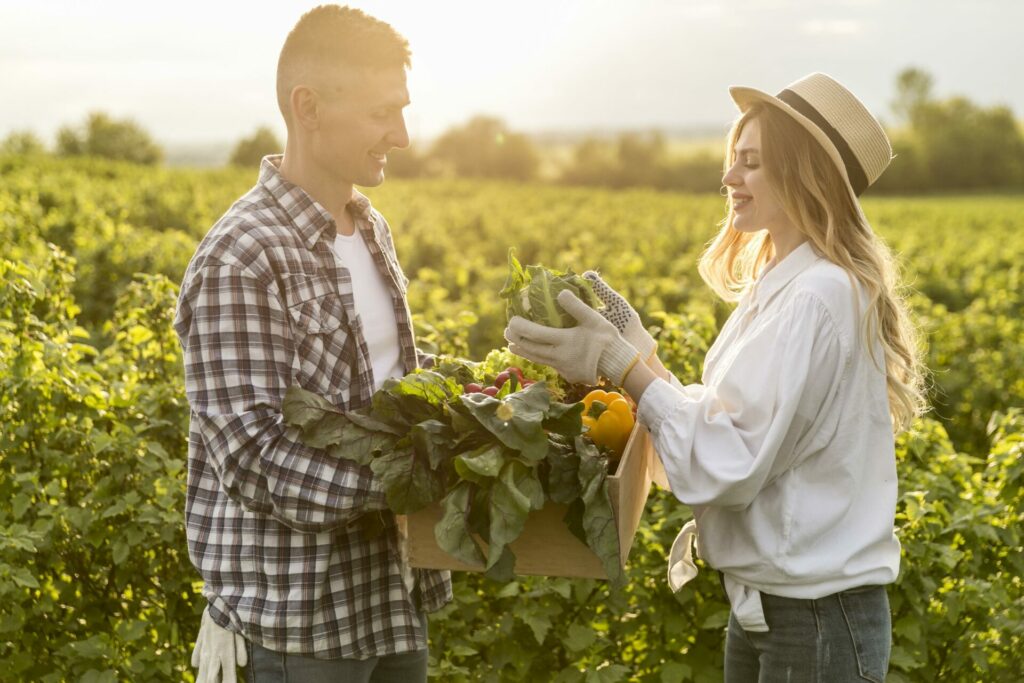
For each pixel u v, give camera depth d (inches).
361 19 84.4
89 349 139.3
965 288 496.1
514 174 3073.3
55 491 120.3
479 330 251.4
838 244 83.4
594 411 86.0
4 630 114.9
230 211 86.4
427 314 209.3
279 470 79.1
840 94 85.3
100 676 111.1
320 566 84.0
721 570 87.5
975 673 131.6
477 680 123.0
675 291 304.8
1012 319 356.5
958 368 301.1
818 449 82.7
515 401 77.5
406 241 525.7
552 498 77.2
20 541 111.5
